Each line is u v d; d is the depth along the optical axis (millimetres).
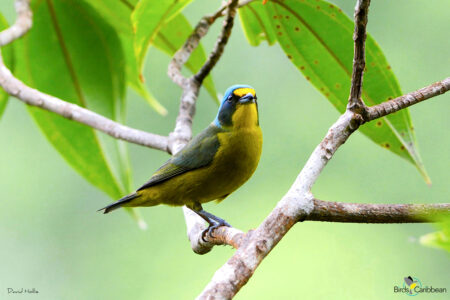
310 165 5672
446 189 13898
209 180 8844
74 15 10781
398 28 14219
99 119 9656
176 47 11625
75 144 10898
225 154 8656
